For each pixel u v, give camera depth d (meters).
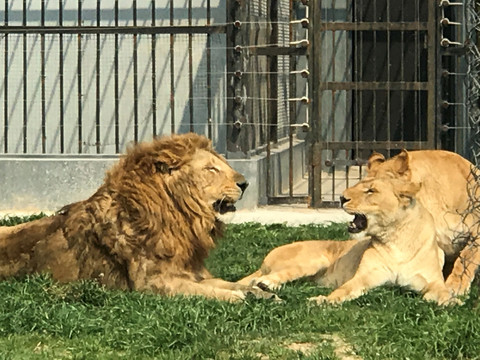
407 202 8.67
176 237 8.66
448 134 15.51
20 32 14.34
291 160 14.44
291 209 14.10
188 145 8.77
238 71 14.01
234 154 14.09
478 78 8.35
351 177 17.45
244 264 10.31
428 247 8.75
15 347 7.12
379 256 8.77
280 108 17.22
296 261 9.32
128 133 15.28
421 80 18.06
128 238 8.59
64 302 8.05
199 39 14.99
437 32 13.94
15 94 15.31
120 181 8.72
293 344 7.23
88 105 15.33
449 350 6.89
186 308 7.64
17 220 12.58
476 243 8.90
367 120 18.05
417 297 8.41
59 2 14.39
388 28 13.95
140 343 7.14
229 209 8.88
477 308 7.71
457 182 9.14
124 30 14.23
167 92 15.16
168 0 15.10
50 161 14.12
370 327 7.40
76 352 7.04
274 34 16.05
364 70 17.97
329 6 17.94
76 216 8.77
